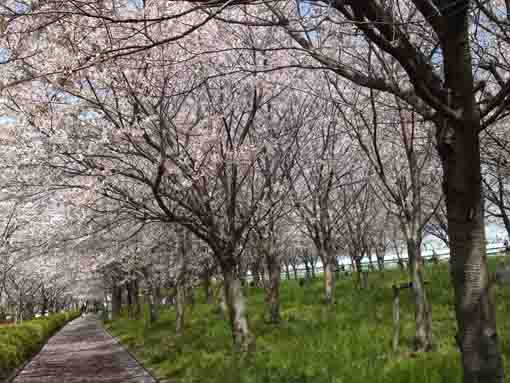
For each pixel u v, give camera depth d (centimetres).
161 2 1046
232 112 1376
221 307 2353
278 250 2045
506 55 1002
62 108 1188
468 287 477
